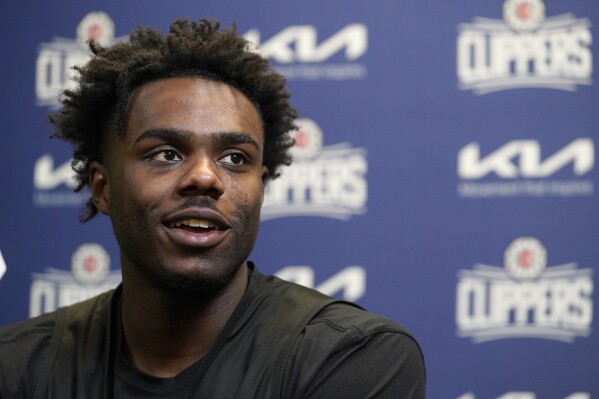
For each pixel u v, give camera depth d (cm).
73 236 354
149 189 161
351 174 334
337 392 162
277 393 162
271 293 182
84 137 189
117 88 176
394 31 334
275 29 340
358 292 331
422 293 327
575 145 322
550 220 321
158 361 173
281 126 198
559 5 324
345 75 335
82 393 172
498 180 325
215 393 165
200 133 163
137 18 352
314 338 167
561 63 323
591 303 318
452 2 330
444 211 327
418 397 171
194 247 159
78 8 357
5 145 359
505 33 327
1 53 361
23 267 355
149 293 169
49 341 183
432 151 329
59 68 358
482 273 323
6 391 175
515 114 325
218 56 174
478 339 323
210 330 173
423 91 330
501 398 321
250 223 167
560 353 318
